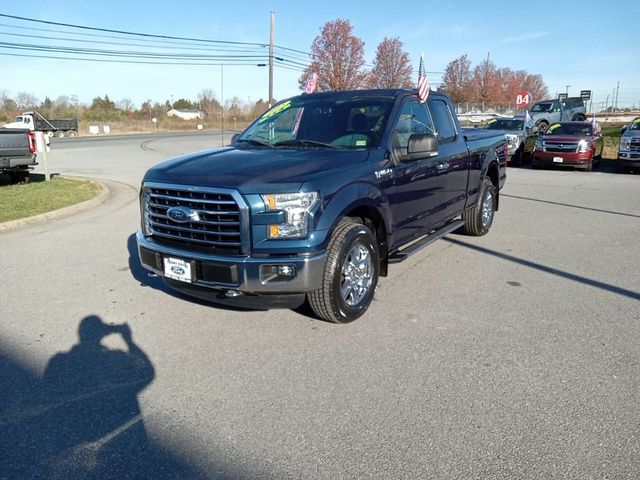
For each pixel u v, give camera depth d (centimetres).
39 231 820
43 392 342
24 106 7162
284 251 386
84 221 900
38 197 1094
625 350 392
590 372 359
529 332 427
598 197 1171
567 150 1725
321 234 395
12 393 341
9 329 442
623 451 273
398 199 499
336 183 410
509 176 1630
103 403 328
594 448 276
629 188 1326
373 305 491
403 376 356
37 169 1908
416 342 410
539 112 2936
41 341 418
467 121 4325
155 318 463
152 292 531
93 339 421
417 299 507
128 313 475
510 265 623
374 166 457
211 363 379
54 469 266
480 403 321
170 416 312
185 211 403
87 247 714
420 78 551
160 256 428
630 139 1625
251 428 299
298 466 266
